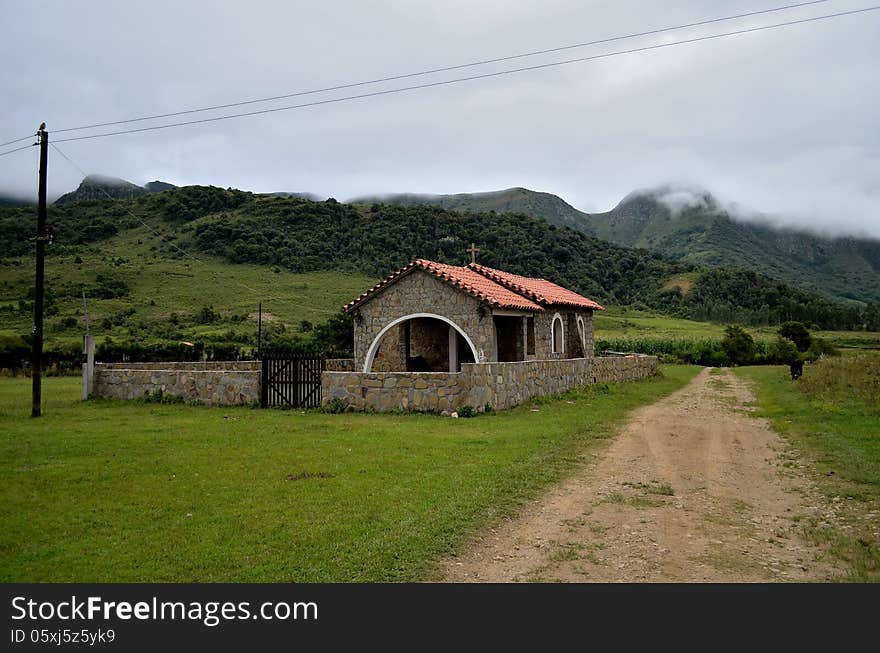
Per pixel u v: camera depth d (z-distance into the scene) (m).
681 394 23.00
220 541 6.22
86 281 67.19
